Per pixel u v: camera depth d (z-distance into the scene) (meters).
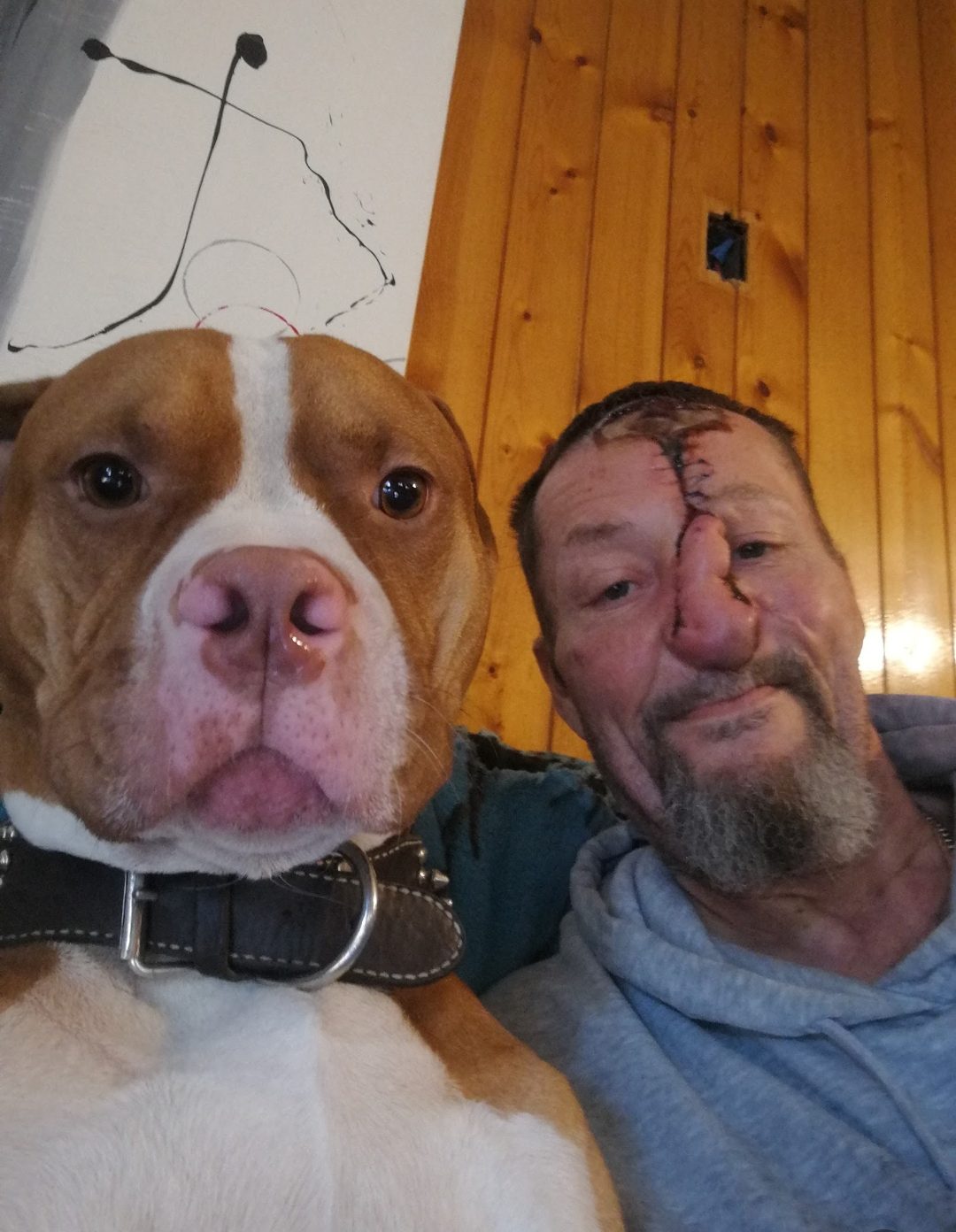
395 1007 0.31
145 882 0.28
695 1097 0.35
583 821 0.55
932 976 0.37
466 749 0.56
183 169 0.70
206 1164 0.24
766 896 0.41
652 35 0.98
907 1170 0.31
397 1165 0.26
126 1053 0.26
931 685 0.94
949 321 1.06
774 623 0.42
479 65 0.87
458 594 0.37
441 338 0.79
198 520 0.28
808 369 0.97
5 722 0.31
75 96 0.68
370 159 0.77
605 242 0.90
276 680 0.25
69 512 0.30
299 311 0.72
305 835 0.26
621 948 0.41
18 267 0.64
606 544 0.46
